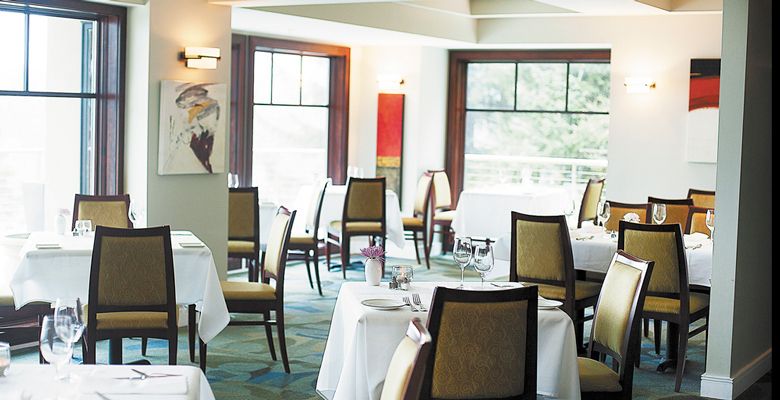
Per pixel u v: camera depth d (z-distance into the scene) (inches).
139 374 125.3
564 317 174.7
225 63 301.4
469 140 459.8
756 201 239.1
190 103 291.3
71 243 233.8
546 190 408.5
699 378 244.4
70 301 120.9
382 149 444.8
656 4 343.9
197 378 125.4
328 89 439.8
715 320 229.8
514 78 448.5
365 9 362.6
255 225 321.4
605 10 343.6
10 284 219.3
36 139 286.2
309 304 327.6
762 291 248.8
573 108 437.7
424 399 156.3
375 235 384.2
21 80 279.4
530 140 447.5
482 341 156.9
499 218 389.4
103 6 280.7
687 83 388.2
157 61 282.7
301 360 251.3
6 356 122.7
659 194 397.1
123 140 289.6
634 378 242.8
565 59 433.1
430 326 155.0
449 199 445.1
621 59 400.5
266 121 411.8
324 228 394.6
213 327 232.5
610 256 262.7
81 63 290.2
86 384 120.4
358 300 183.8
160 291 205.6
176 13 286.4
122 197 272.8
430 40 413.1
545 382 175.2
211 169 300.2
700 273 251.6
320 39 416.8
